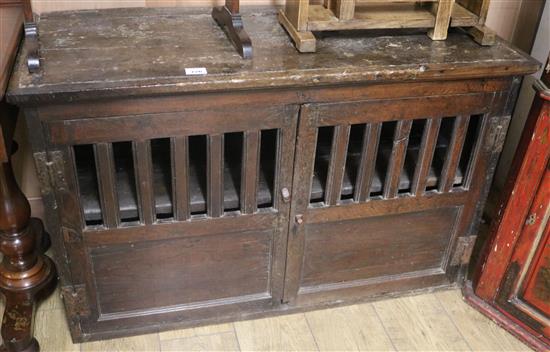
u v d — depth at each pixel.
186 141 1.30
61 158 1.25
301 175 1.41
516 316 1.64
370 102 1.35
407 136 1.43
